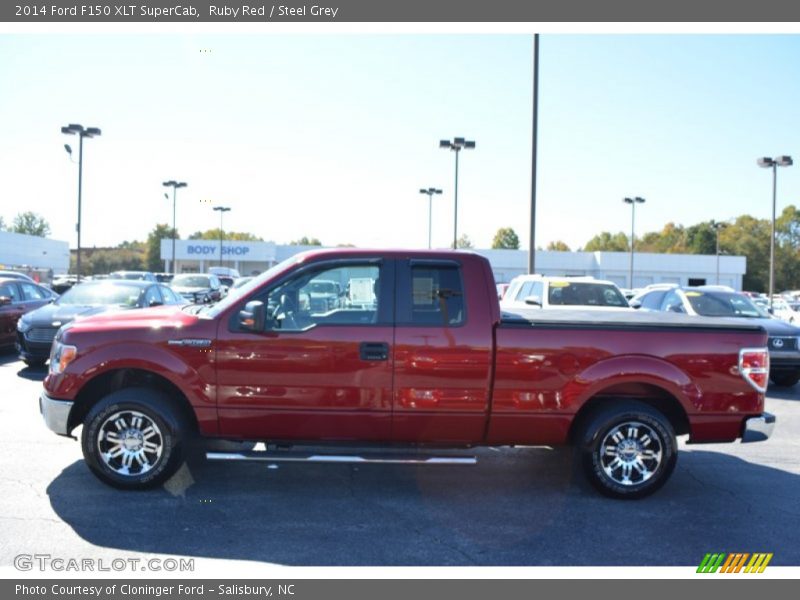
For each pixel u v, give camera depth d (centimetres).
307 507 509
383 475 597
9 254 5853
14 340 1311
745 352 531
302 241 9938
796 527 486
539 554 431
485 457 661
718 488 578
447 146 3181
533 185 1850
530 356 518
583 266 6769
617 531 473
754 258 10088
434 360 514
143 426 525
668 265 6831
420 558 421
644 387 552
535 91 1833
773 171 3431
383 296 522
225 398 515
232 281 3519
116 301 1222
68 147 3067
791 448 732
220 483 561
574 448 566
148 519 474
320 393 514
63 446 657
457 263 527
